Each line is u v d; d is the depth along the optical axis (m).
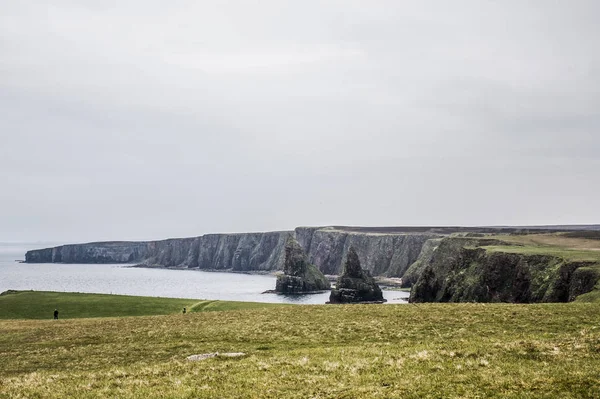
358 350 32.44
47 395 24.47
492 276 125.88
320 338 40.41
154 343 42.72
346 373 25.59
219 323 52.38
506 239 181.62
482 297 125.56
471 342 32.69
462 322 43.38
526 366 24.45
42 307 87.12
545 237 186.62
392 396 20.77
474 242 182.62
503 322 42.16
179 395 22.78
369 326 43.97
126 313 83.62
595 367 23.30
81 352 40.50
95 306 88.50
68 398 23.59
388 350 31.80
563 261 107.75
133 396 23.16
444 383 22.14
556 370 23.17
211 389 23.67
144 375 28.38
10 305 88.44
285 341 39.94
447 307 53.41
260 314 57.81
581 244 156.62
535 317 43.12
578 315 42.72
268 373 26.53
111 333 50.19
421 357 28.00
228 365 29.47
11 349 44.25
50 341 47.34
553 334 34.59
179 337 45.00
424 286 157.50
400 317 48.00
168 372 28.69
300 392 22.38
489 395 20.19
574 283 96.88
